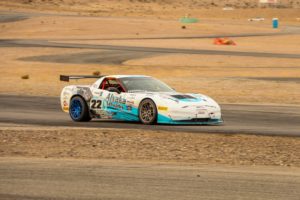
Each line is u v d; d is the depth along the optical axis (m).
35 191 24.75
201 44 188.50
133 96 50.97
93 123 52.38
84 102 53.50
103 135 43.81
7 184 26.19
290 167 32.25
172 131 46.44
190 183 26.67
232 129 48.41
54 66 124.75
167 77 106.88
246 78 100.81
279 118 57.06
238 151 37.62
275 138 43.31
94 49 162.50
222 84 92.06
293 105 69.56
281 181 27.30
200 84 92.50
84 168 30.58
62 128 48.31
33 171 29.52
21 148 38.56
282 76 109.25
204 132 46.25
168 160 34.41
